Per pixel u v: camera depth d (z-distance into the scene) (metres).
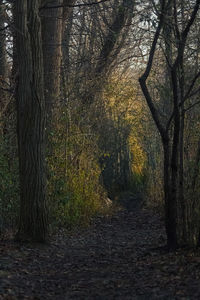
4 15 14.30
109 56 19.25
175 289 6.42
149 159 22.28
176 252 9.16
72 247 11.20
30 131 10.41
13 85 14.59
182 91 9.45
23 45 10.27
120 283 7.21
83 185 16.00
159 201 19.44
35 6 10.36
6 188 11.73
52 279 7.67
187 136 11.11
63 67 18.19
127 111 23.23
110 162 23.09
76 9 21.50
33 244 10.35
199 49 9.96
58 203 13.70
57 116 15.06
